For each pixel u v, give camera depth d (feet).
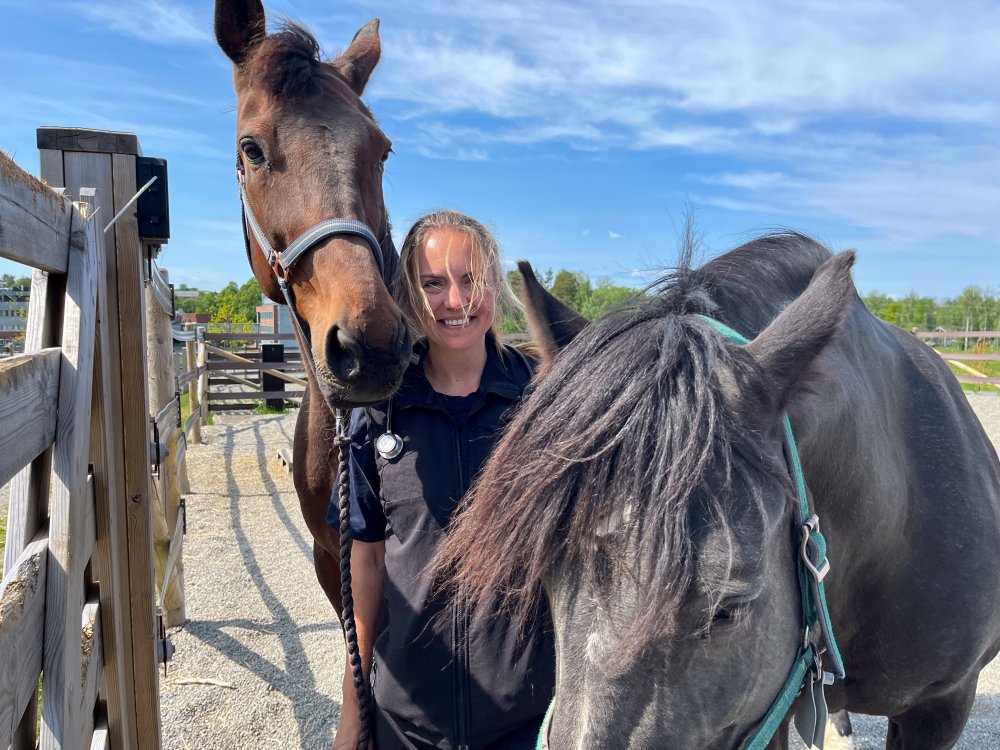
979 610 5.62
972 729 9.83
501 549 3.59
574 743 3.42
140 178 6.48
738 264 5.29
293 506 20.27
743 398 3.69
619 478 3.40
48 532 4.31
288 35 7.09
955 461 5.80
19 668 3.43
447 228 5.19
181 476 20.85
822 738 4.02
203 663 11.39
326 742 9.45
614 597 3.38
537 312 4.83
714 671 3.37
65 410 4.31
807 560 3.88
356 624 5.75
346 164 6.60
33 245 3.84
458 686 4.90
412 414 5.33
